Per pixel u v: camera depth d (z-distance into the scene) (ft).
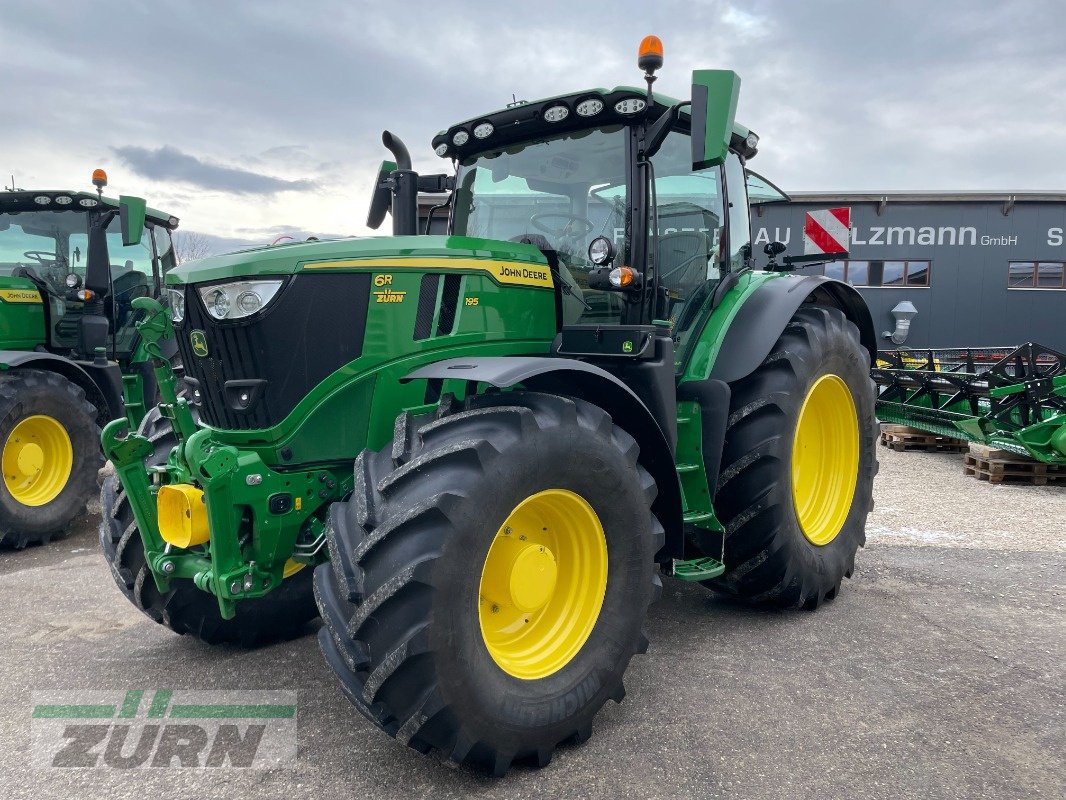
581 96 10.73
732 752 8.41
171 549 9.78
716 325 12.38
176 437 10.35
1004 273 60.34
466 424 8.09
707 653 11.08
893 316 60.95
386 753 8.46
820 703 9.52
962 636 11.66
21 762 8.29
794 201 58.85
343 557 7.68
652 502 9.50
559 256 11.58
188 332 9.37
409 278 9.48
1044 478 23.32
